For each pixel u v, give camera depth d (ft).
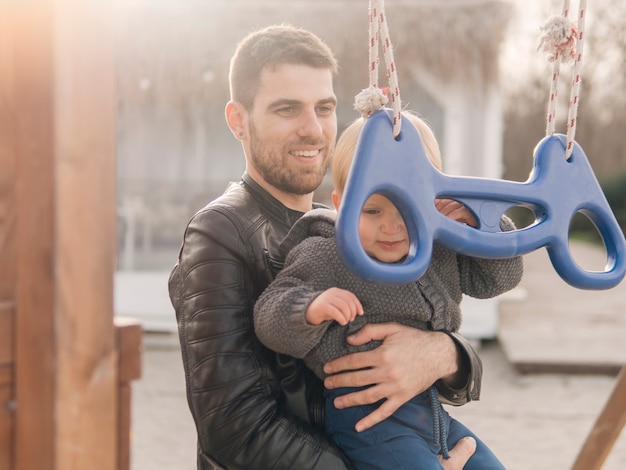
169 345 23.54
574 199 4.52
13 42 3.17
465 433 5.48
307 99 5.28
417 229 4.00
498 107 24.08
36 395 3.19
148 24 24.85
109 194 3.24
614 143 69.62
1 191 3.21
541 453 13.48
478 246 4.17
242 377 4.70
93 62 3.17
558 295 33.35
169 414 15.89
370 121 3.99
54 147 3.11
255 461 4.64
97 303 3.22
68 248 3.14
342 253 3.77
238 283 4.90
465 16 22.81
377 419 4.87
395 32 22.75
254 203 5.32
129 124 34.73
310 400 5.16
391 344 4.92
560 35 4.47
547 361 19.62
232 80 5.57
